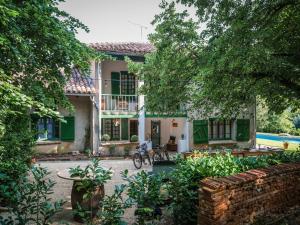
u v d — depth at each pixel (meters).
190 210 5.64
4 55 6.28
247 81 10.01
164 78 11.98
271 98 11.55
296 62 9.32
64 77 9.00
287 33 9.51
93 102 17.48
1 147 6.46
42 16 6.39
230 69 8.62
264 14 8.48
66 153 17.88
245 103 12.33
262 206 5.77
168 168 8.87
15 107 6.46
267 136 30.86
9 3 5.60
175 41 10.95
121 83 19.92
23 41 6.12
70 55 7.62
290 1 8.59
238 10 8.38
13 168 6.46
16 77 7.25
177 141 20.27
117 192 4.14
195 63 10.81
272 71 8.98
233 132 20.55
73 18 8.16
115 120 18.94
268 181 5.92
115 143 18.08
